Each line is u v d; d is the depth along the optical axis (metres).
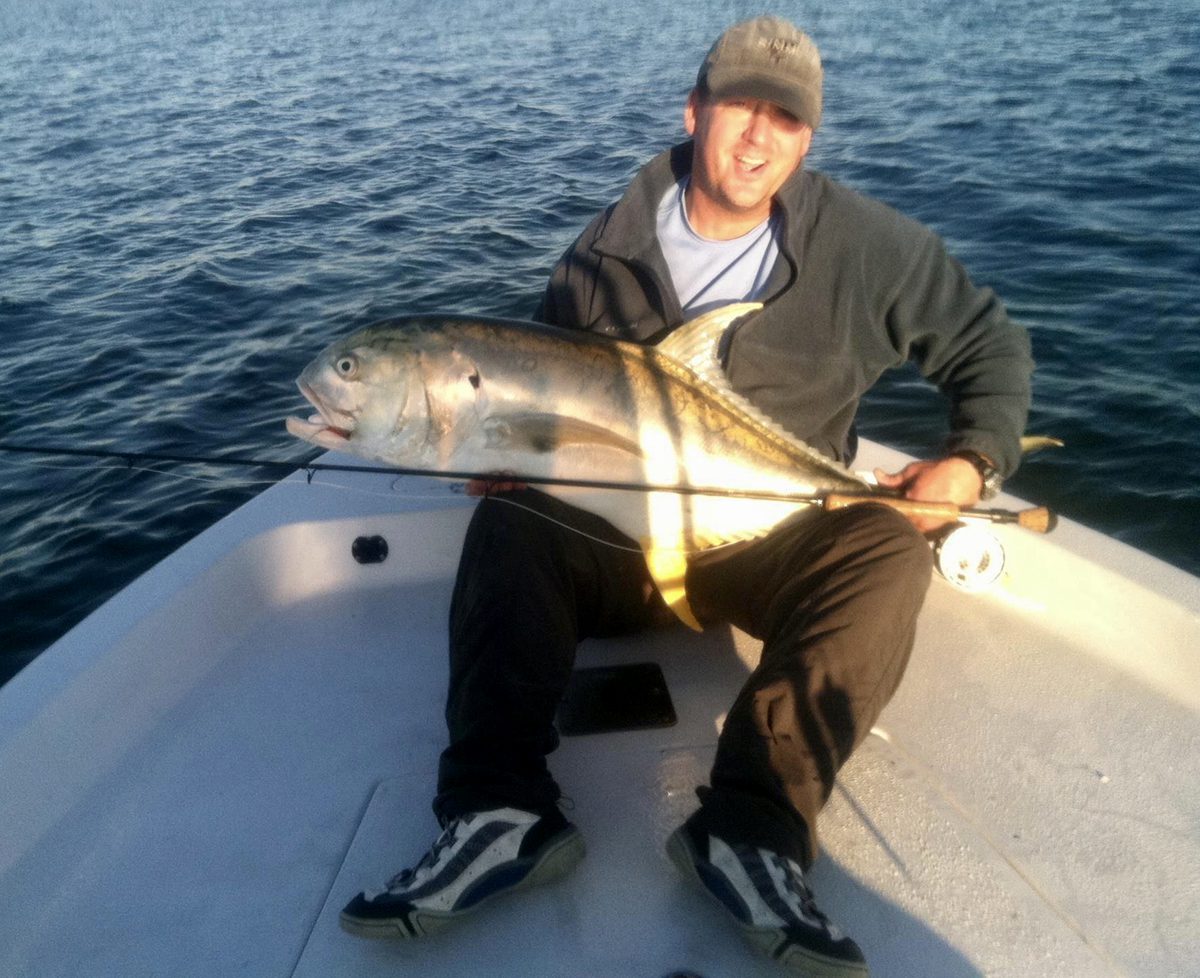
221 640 2.61
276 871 1.96
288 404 5.85
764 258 2.46
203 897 1.91
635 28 23.98
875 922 1.80
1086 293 6.46
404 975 1.72
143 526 4.76
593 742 2.25
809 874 1.90
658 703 2.35
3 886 1.93
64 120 15.80
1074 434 4.95
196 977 1.74
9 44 29.97
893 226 2.37
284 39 26.12
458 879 1.73
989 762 2.17
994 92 13.38
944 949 1.75
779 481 2.39
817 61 2.25
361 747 2.28
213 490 5.01
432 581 2.88
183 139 13.63
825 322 2.39
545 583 2.07
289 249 8.53
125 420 5.75
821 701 1.82
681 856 1.76
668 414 2.35
